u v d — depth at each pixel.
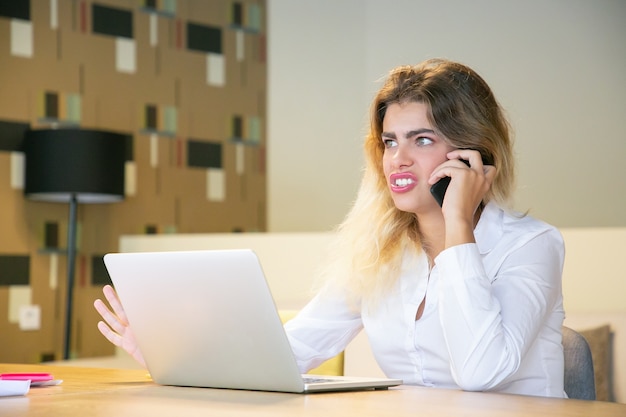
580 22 5.69
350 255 2.26
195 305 1.71
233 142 6.37
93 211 5.71
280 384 1.66
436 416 1.32
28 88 5.45
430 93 2.07
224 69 6.34
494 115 2.16
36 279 5.48
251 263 1.58
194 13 6.20
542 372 2.05
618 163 5.62
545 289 1.98
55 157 5.05
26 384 1.63
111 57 5.80
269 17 6.58
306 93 6.46
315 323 2.27
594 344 3.02
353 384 1.70
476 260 1.88
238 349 1.68
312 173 6.42
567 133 5.70
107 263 1.84
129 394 1.64
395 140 2.13
